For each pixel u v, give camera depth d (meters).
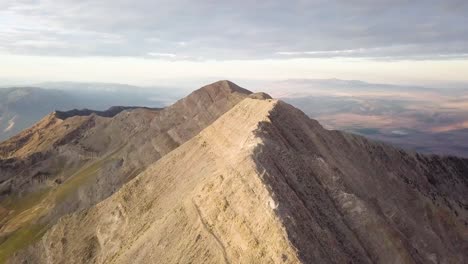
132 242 62.28
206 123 120.75
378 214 59.69
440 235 80.00
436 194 105.12
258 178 45.47
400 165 103.44
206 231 46.84
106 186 116.62
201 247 45.94
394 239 53.97
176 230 51.44
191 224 49.75
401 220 68.00
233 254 42.22
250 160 48.31
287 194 45.91
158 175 72.94
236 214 44.75
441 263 66.44
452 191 117.25
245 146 55.84
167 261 48.62
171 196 65.06
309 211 47.56
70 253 72.38
